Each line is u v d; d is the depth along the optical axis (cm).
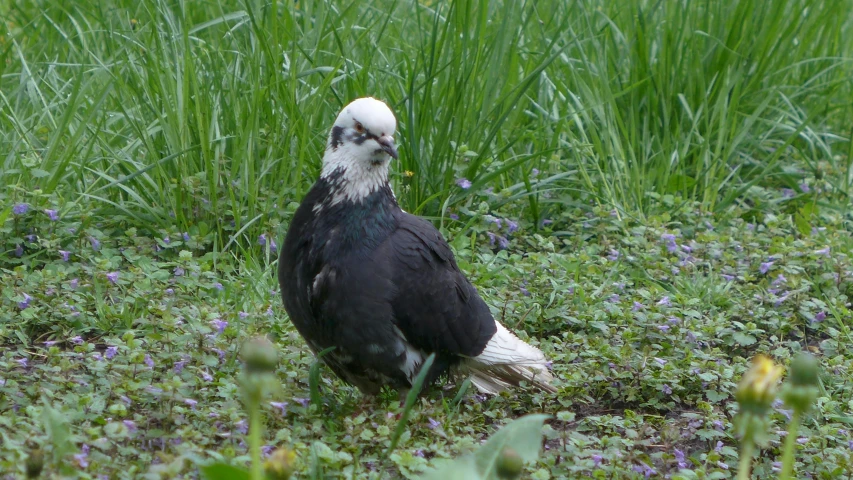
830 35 1659
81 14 1433
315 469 621
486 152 1237
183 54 1231
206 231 1122
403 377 816
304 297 795
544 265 1072
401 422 646
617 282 1090
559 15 1469
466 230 1161
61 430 619
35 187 1122
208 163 1128
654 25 1477
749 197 1416
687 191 1378
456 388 864
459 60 1198
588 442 738
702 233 1230
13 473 586
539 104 1377
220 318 916
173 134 1156
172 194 1150
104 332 930
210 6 1502
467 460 580
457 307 816
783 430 809
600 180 1309
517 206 1263
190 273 1005
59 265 1024
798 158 1531
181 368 819
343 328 784
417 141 1186
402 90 1263
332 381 883
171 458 621
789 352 962
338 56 1255
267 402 742
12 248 1064
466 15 1190
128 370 791
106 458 640
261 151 1199
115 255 1061
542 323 1002
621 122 1327
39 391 746
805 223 1300
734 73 1477
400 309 787
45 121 1280
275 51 1198
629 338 934
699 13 1566
